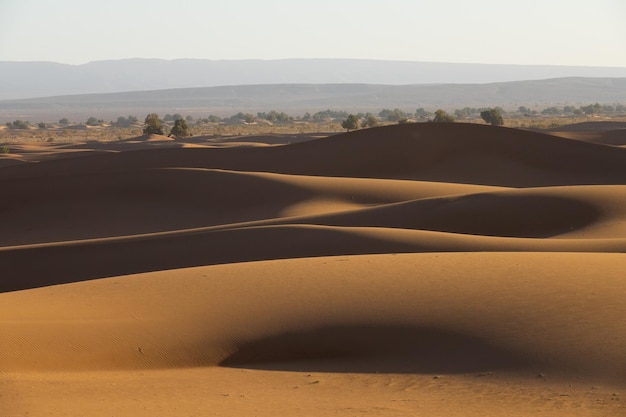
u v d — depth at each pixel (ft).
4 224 227.40
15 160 408.87
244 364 69.82
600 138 421.18
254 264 95.81
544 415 51.80
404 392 59.00
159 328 72.18
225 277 87.81
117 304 78.79
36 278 137.08
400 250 128.77
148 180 245.04
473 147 309.63
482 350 66.03
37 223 226.58
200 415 51.83
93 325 71.46
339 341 71.26
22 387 57.93
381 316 73.82
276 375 65.31
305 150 322.34
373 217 173.06
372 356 69.00
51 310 75.97
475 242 131.13
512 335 67.26
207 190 237.25
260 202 226.99
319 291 80.79
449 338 69.00
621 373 58.54
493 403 55.01
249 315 75.66
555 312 70.49
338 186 235.20
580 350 62.75
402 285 81.10
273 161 315.17
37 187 244.22
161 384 61.57
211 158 322.34
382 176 300.20
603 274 81.15
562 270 83.61
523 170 298.76
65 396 56.13
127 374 64.95
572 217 168.25
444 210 172.24
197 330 72.49
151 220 224.94
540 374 60.39
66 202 236.02
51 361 64.59
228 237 143.64
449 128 320.09
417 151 309.83
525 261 89.35
